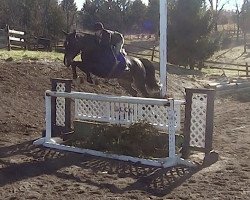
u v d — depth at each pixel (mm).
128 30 60750
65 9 56875
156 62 25781
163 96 9688
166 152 8289
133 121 8914
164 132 8633
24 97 13242
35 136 9945
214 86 20000
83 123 9406
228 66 33125
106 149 8508
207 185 6492
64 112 9539
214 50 28016
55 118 9680
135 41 49312
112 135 8805
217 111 14789
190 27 27281
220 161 7891
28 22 41312
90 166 7648
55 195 6105
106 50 8711
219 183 6559
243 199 5812
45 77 15289
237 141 9688
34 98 13398
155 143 8562
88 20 56656
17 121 11047
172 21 27766
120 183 6652
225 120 12703
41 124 11133
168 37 27828
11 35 25812
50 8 41594
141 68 9531
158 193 6191
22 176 7004
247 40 58875
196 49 27328
